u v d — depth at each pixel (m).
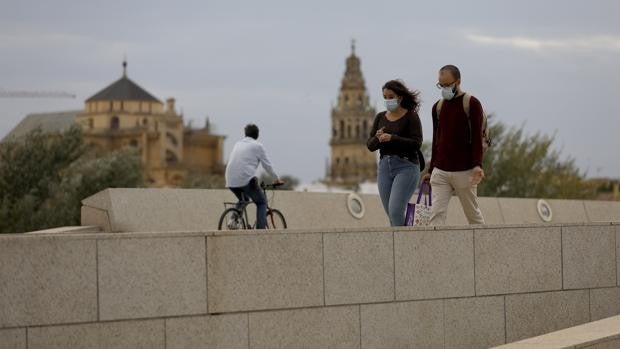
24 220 107.62
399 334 19.72
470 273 20.77
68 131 116.25
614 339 16.55
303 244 18.59
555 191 98.62
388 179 23.30
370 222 38.56
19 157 112.75
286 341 18.33
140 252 16.89
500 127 99.25
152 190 31.91
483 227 21.02
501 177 97.94
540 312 21.78
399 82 23.09
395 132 23.19
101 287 16.55
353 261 19.20
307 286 18.62
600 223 22.91
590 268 22.67
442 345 20.34
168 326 17.14
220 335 17.64
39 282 16.08
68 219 110.81
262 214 29.22
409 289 19.89
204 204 33.25
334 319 18.94
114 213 30.70
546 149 98.88
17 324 15.91
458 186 22.88
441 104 23.02
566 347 15.40
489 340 20.98
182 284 17.28
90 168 119.81
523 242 21.59
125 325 16.75
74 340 16.31
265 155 29.11
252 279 18.00
